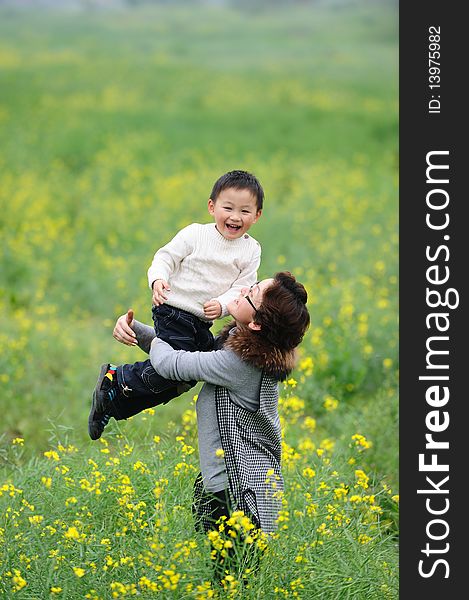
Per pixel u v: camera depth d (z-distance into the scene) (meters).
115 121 47.78
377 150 44.53
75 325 20.33
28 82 59.62
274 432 9.43
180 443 11.54
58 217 29.50
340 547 9.77
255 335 9.07
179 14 135.50
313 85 65.00
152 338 9.80
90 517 10.17
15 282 23.36
